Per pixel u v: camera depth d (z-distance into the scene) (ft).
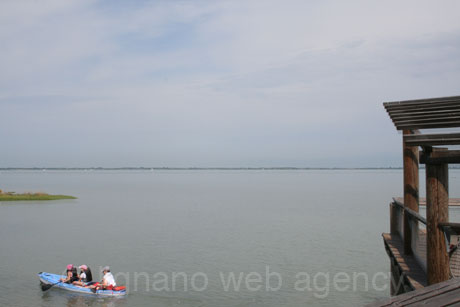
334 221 131.44
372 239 98.48
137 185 425.28
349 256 81.05
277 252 85.15
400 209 37.86
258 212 159.53
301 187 370.53
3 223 130.82
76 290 61.87
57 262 79.15
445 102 24.34
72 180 593.01
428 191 21.91
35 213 157.99
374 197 235.81
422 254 28.19
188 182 522.88
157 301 57.16
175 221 134.31
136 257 82.07
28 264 77.71
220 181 566.36
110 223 130.11
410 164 32.60
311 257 80.48
